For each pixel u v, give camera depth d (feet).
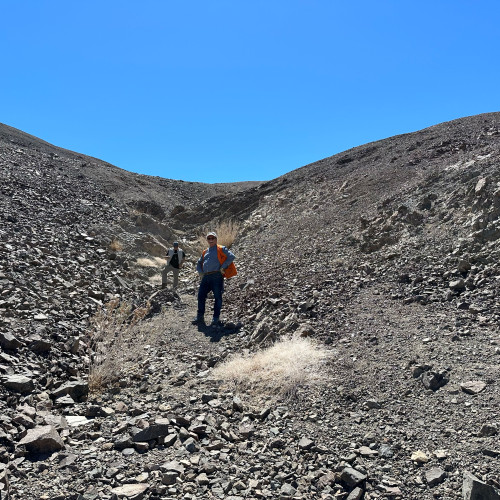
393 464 11.96
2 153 70.38
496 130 49.42
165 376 18.74
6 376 15.88
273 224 49.65
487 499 10.11
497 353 16.40
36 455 12.15
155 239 47.91
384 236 31.17
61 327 22.22
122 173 101.50
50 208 48.85
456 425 13.12
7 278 26.55
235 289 30.42
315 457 12.44
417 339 18.56
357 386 16.03
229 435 13.57
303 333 20.62
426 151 51.13
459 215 28.81
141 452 12.60
